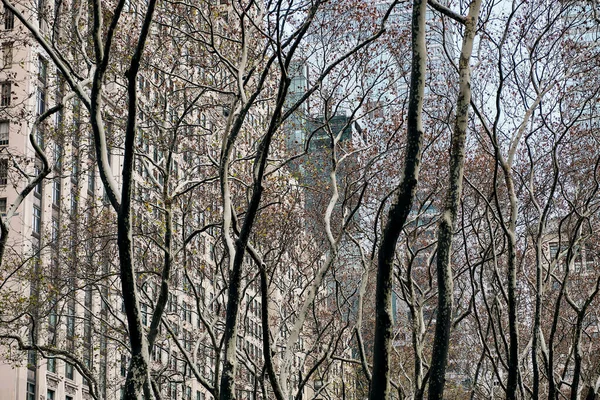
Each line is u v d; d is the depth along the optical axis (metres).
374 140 37.66
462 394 51.28
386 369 12.68
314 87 20.73
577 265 41.94
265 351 19.95
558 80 26.47
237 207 38.03
